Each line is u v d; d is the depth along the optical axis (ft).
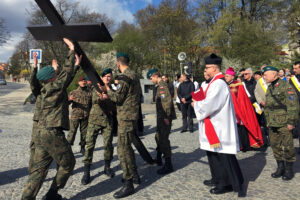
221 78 9.77
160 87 12.73
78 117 15.93
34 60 9.42
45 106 8.32
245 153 16.14
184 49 90.53
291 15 77.30
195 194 9.89
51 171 12.99
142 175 12.31
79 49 8.86
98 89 10.18
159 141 12.63
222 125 9.52
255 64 79.71
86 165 11.39
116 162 14.42
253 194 9.78
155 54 99.19
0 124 29.12
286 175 11.26
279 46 80.74
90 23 7.55
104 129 12.09
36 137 8.45
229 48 82.38
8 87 145.07
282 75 23.06
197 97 9.83
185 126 23.95
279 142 11.54
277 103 11.50
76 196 9.87
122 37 71.87
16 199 9.59
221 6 88.33
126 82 9.77
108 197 9.77
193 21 94.22
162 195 9.85
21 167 13.51
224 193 9.95
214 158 9.93
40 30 8.20
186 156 15.40
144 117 33.06
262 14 84.33
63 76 8.54
